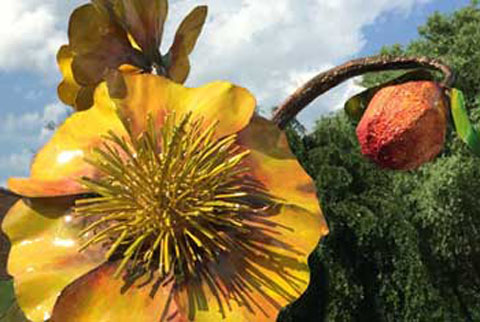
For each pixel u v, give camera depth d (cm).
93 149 182
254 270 178
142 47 207
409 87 206
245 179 188
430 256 2367
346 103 219
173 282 174
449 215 2369
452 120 213
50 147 191
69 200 184
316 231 184
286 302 176
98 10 203
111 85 189
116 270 174
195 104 193
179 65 212
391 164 208
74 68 202
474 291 2367
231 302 174
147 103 190
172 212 179
